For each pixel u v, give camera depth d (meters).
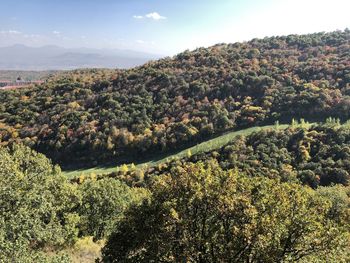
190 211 13.31
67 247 23.75
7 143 96.62
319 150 68.81
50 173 29.94
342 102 92.31
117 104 115.00
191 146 99.44
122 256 13.28
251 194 14.15
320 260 13.27
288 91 106.44
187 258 12.45
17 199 15.90
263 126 97.06
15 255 13.20
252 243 12.27
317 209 14.45
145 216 13.59
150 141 100.50
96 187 35.88
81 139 101.06
